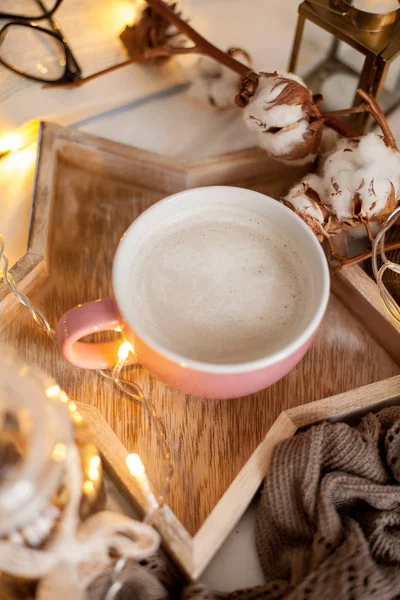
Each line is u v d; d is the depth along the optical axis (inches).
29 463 13.8
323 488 16.5
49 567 14.2
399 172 18.3
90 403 18.5
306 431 17.3
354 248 20.8
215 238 18.1
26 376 14.7
